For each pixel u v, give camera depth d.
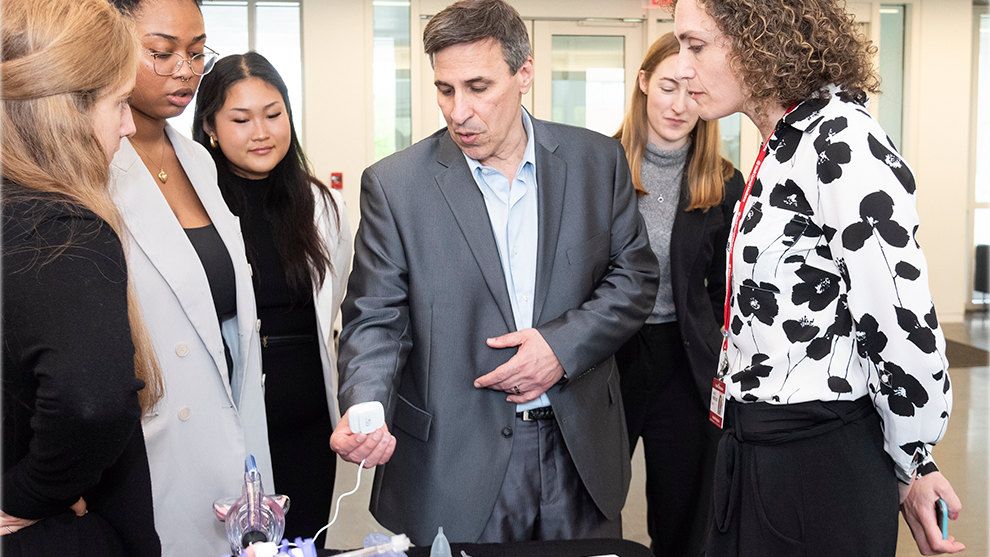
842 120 1.03
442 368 1.44
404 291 1.49
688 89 1.22
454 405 1.44
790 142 1.10
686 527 2.09
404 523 1.46
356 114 5.89
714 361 2.00
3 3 0.88
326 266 1.84
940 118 6.31
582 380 1.52
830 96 1.08
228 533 1.11
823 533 1.07
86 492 1.03
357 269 1.52
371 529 2.78
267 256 1.78
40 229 0.83
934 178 6.36
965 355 5.27
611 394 1.60
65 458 0.85
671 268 1.99
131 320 1.06
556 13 5.84
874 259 0.97
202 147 1.69
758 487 1.12
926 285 0.97
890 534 1.08
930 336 0.96
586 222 1.53
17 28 0.87
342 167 5.93
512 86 1.39
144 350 1.08
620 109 6.04
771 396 1.09
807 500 1.08
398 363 1.44
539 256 1.48
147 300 1.36
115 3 1.37
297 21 5.81
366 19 5.79
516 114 1.44
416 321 1.46
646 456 2.15
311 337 1.85
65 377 0.81
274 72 1.82
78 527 0.97
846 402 1.06
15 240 0.82
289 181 1.82
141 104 1.44
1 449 0.90
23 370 0.86
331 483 1.90
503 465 1.44
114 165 1.33
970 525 2.71
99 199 0.92
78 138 0.90
